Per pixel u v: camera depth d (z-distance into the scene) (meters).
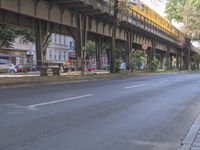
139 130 9.90
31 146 7.89
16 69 48.56
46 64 36.88
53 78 30.47
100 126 10.27
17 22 33.94
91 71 47.38
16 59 71.38
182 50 103.94
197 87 24.72
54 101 15.19
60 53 94.31
